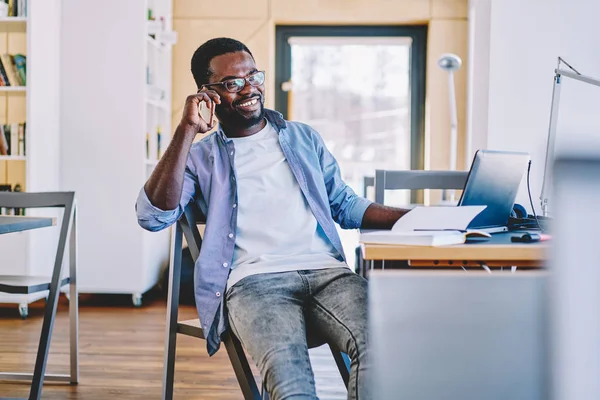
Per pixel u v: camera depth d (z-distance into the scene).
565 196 0.77
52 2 4.53
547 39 4.42
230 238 1.90
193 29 5.30
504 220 1.95
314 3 5.27
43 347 2.51
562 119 4.39
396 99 5.54
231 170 1.96
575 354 0.80
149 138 4.80
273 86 5.50
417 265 1.53
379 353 1.03
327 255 1.94
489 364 1.01
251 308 1.70
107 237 4.59
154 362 3.20
